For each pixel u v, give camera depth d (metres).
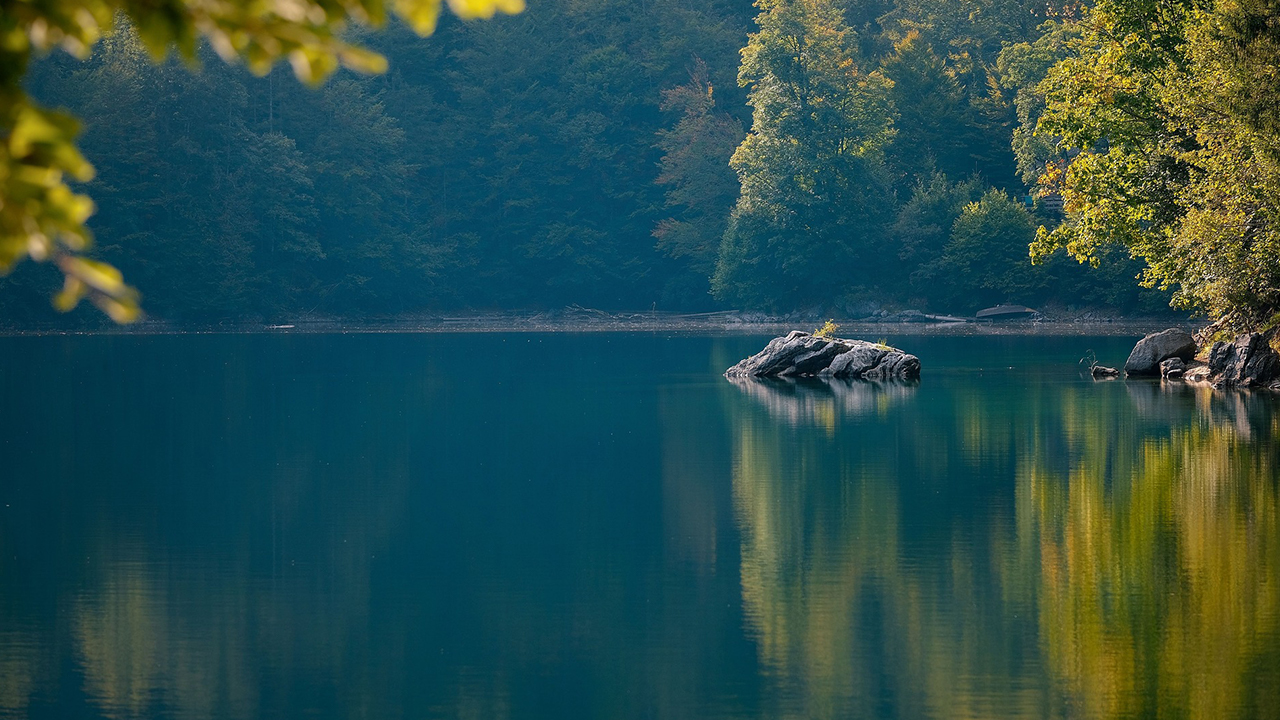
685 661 13.87
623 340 77.88
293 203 101.44
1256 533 18.62
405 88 112.56
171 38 4.04
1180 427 30.91
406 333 88.81
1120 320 92.12
